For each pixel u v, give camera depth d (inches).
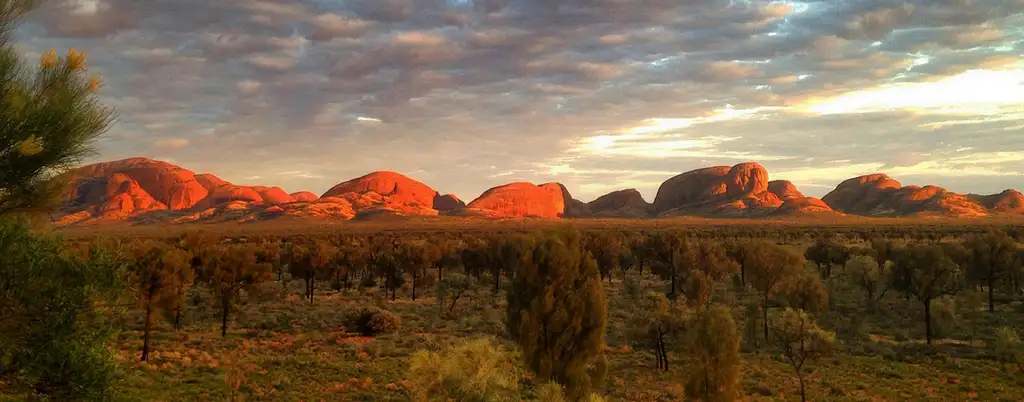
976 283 2327.8
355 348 1514.5
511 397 372.5
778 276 1724.9
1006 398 1055.0
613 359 1413.6
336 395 1038.4
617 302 2396.7
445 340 1595.7
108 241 358.0
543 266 767.7
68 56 259.6
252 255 1814.7
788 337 1076.5
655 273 3016.7
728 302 2317.9
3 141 240.4
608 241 3339.1
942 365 1336.1
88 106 263.3
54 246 290.4
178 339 1605.6
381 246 3400.6
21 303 274.2
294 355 1409.9
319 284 3287.4
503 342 1593.3
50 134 248.8
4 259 265.3
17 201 260.8
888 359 1408.7
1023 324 1796.3
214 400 950.4
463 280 2719.0
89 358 302.2
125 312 343.9
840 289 2593.5
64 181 270.2
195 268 1690.5
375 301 2581.2
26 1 248.2
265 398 993.5
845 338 1646.2
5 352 273.1
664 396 1081.4
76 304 291.3
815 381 1202.0
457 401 359.3
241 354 1376.7
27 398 287.3
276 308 2346.2
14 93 241.3
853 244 5036.9
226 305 1728.6
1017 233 4608.8
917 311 2005.4
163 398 893.8
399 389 1086.4
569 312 748.6
